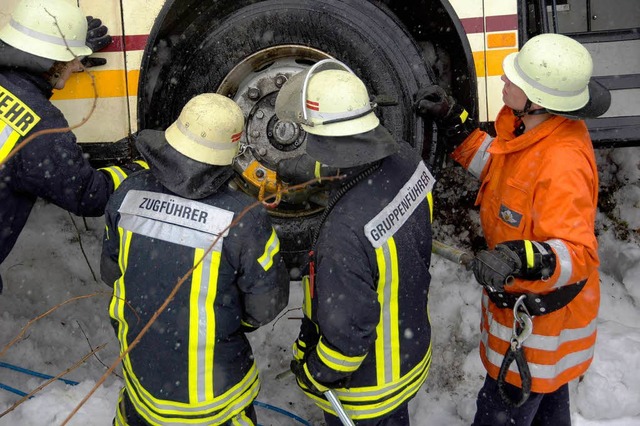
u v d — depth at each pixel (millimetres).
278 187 3303
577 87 2629
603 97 2729
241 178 3428
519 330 2865
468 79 3283
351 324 2484
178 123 2471
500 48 3266
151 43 3213
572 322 2885
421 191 2707
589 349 2984
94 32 3213
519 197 2771
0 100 2789
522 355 2785
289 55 3361
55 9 2793
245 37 3307
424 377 2881
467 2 3248
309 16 3268
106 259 2764
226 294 2570
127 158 3342
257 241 2529
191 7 3305
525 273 2539
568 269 2562
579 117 2654
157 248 2525
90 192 2932
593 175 2719
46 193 2918
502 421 3045
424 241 2701
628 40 3871
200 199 2514
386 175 2590
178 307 2525
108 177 3025
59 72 2895
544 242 2572
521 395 2898
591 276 2902
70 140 2873
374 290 2547
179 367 2588
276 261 2609
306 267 3141
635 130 3453
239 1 3328
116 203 2627
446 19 3299
